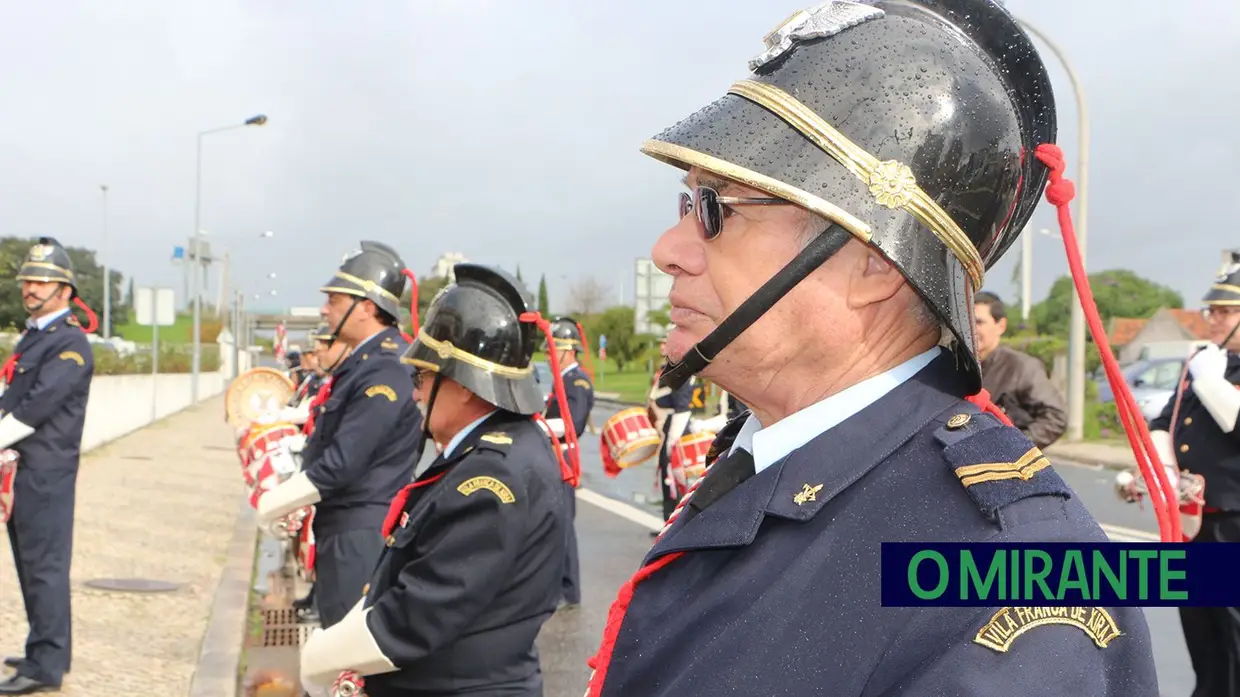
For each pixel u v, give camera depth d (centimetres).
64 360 443
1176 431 428
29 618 442
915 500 99
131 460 1396
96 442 1569
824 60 109
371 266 432
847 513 101
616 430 723
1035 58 116
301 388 927
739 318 111
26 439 437
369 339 430
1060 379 1838
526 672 271
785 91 108
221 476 1255
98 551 752
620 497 1167
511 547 255
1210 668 404
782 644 96
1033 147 119
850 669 93
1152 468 113
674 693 100
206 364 3519
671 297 121
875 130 104
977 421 104
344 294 427
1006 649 88
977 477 96
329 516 409
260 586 721
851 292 109
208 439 1778
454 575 250
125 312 5234
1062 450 1530
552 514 271
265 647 566
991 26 115
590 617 651
